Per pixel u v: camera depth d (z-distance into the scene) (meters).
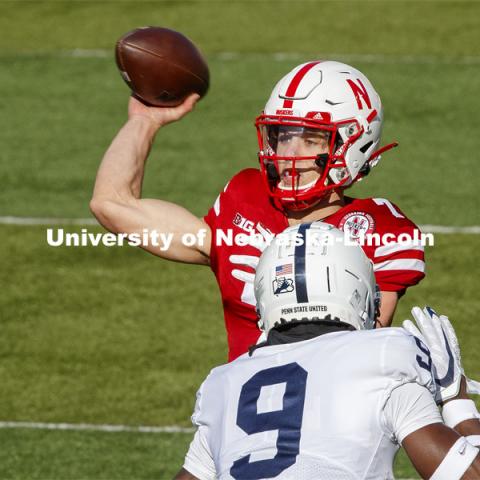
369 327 11.42
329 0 58.34
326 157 13.03
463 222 33.88
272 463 10.18
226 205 13.53
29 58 51.25
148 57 13.66
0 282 30.84
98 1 59.25
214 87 46.78
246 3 58.38
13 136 42.12
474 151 39.72
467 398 11.26
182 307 29.28
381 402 10.22
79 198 36.38
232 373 11.04
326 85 13.20
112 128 42.88
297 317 11.00
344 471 10.03
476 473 9.89
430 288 29.83
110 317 28.78
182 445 22.58
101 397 24.75
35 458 22.11
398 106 44.31
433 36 52.78
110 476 21.36
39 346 27.25
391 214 13.06
